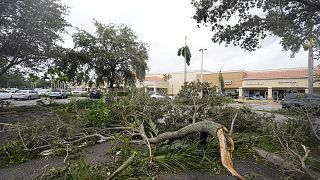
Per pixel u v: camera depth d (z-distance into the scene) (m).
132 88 9.45
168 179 4.66
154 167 5.03
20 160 5.77
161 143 6.29
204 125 5.16
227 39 11.98
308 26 10.91
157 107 8.51
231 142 4.62
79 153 5.80
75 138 7.24
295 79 37.56
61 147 6.37
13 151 6.03
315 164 4.80
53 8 16.45
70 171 4.43
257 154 6.24
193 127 5.40
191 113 8.54
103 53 24.38
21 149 6.02
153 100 8.63
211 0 11.10
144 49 26.23
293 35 10.80
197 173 5.04
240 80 44.66
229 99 9.09
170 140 6.16
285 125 6.39
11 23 15.23
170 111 8.49
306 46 10.91
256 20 10.89
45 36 16.56
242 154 6.29
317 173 4.49
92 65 24.92
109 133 7.77
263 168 5.40
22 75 20.23
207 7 11.31
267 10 10.11
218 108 8.73
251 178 4.73
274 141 6.29
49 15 16.11
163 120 8.75
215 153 5.54
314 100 7.94
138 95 8.87
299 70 39.56
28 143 6.29
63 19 17.62
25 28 15.46
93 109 8.07
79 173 4.20
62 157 6.06
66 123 7.28
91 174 4.22
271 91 40.66
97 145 7.18
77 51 23.92
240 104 9.66
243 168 5.39
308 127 6.21
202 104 8.48
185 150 5.55
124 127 7.37
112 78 26.00
